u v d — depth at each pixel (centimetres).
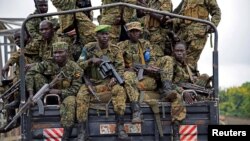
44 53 1533
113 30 1603
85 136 1330
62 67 1386
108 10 1606
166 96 1370
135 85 1354
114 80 1349
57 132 1331
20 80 1357
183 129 1359
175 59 1515
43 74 1427
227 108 6256
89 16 1673
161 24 1691
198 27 1694
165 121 1356
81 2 1638
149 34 1680
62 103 1332
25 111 1324
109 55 1410
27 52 1550
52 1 1580
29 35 1589
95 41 1566
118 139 1334
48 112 1330
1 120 1814
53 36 1534
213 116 1365
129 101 1359
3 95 1512
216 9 1712
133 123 1333
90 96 1349
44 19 1644
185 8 1730
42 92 1341
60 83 1384
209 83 1527
